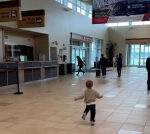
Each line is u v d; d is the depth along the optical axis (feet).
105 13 45.21
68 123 15.43
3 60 36.24
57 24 52.54
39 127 14.64
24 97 25.16
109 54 90.89
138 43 89.30
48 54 48.37
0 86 31.50
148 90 29.58
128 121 15.78
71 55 61.11
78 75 52.60
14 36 41.83
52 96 25.58
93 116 14.85
